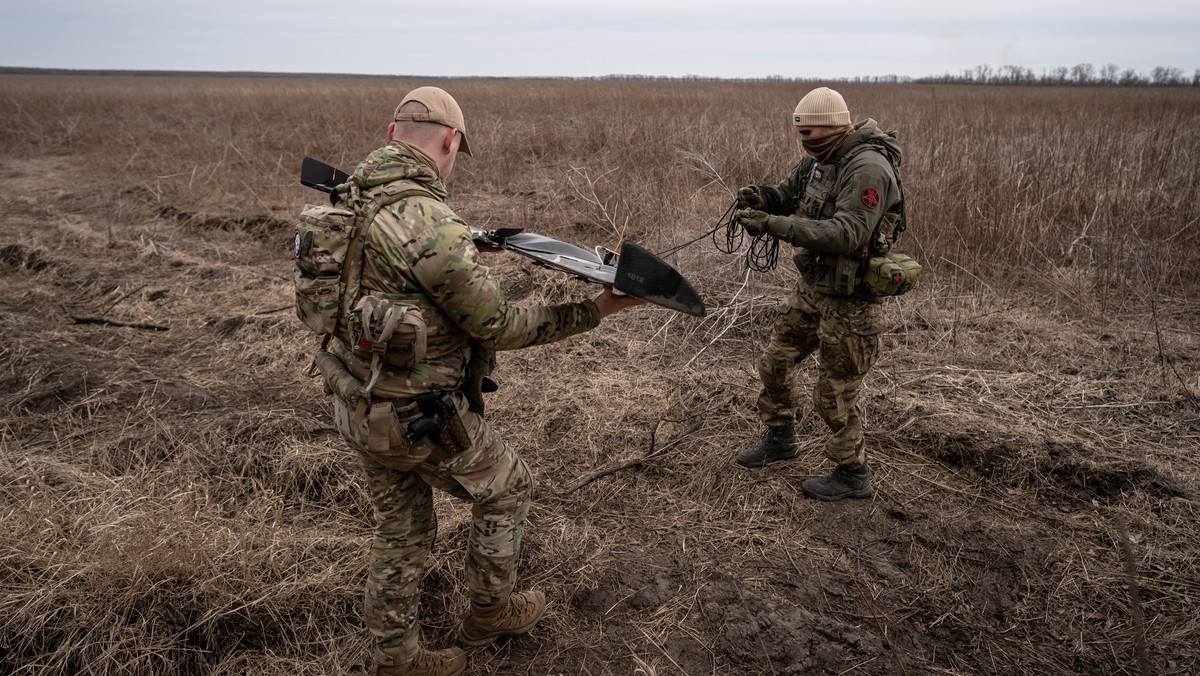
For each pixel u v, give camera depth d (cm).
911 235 551
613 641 236
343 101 1791
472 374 190
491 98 1975
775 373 302
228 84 3791
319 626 238
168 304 520
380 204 172
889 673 222
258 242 670
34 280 573
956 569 260
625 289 179
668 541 280
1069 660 224
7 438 346
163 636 225
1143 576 250
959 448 316
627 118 1202
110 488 295
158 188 826
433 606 248
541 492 310
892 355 407
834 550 272
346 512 294
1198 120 1188
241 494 307
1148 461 299
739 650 231
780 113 1334
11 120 1381
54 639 224
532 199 759
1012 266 518
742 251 520
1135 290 486
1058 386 363
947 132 947
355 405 179
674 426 350
